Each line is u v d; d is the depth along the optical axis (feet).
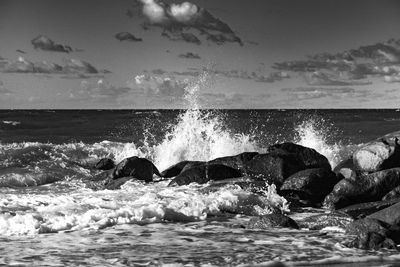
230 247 26.55
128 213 32.65
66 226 30.12
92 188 47.24
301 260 24.40
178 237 28.66
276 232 29.76
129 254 25.14
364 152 42.78
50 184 50.11
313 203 40.40
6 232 28.89
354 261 24.43
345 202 38.50
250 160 46.47
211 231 30.17
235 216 34.76
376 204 35.99
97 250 25.76
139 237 28.50
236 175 44.75
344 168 43.14
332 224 31.17
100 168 58.70
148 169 50.03
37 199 37.50
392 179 39.17
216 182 41.37
